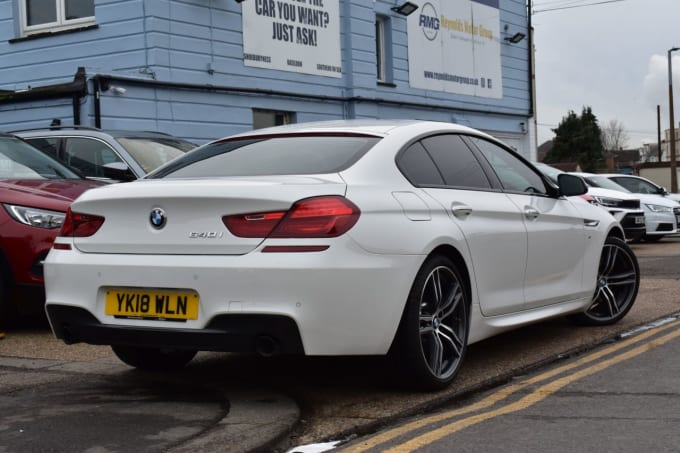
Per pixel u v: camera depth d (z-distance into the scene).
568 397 4.45
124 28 12.48
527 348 5.80
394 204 4.27
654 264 11.48
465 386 4.70
